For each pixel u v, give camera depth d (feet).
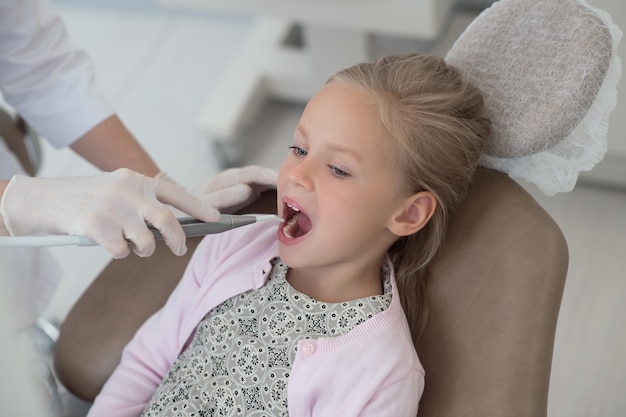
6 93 3.98
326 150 3.10
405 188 3.16
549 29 3.20
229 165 7.00
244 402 3.23
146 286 3.79
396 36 7.39
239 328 3.34
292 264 3.21
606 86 3.13
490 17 3.35
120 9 8.53
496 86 3.29
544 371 2.84
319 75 7.00
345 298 3.32
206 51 7.97
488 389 2.89
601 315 5.53
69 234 2.84
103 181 2.88
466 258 3.25
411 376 3.07
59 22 3.99
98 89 4.07
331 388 3.12
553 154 3.26
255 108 7.19
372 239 3.23
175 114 7.42
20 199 2.86
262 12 6.16
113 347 3.69
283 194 3.16
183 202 2.99
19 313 4.01
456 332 3.15
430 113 3.11
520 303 2.99
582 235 6.02
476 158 3.24
